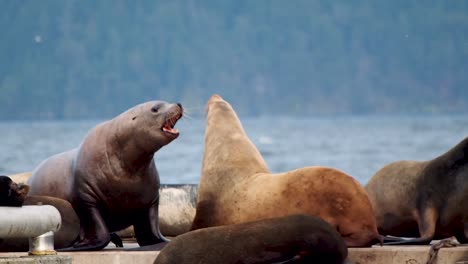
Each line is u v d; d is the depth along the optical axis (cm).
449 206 4231
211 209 4172
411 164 4403
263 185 4072
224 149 4244
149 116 4125
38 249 3441
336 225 3922
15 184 3631
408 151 16438
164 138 4103
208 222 4166
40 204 3822
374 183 4475
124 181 4156
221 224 4125
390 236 4400
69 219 4156
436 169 4278
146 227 4250
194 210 4778
